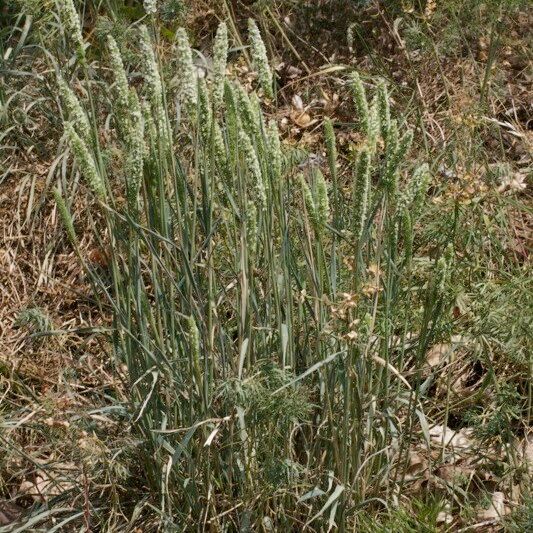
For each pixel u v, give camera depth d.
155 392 1.57
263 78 1.49
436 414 1.75
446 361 1.79
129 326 1.54
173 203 1.65
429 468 1.60
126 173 1.55
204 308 1.56
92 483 1.65
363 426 1.57
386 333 1.53
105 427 1.67
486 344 1.73
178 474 1.58
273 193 1.51
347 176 2.12
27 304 2.04
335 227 1.59
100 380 1.85
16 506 1.73
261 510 1.55
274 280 1.52
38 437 1.83
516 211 2.03
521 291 1.78
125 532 1.58
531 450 1.72
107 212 1.50
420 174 1.50
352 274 1.53
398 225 1.55
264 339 1.57
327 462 1.58
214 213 1.69
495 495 1.65
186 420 1.56
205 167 1.50
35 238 2.12
